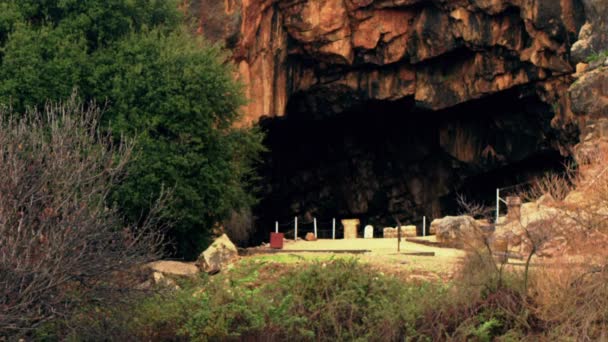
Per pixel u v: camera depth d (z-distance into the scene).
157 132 26.88
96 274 13.35
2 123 14.52
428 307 14.84
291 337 14.98
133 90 26.53
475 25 49.53
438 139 57.31
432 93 52.88
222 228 37.31
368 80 53.91
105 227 13.79
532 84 49.88
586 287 13.54
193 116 27.16
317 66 53.53
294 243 30.12
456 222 25.67
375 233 61.41
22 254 12.32
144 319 15.12
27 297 12.27
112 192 23.94
